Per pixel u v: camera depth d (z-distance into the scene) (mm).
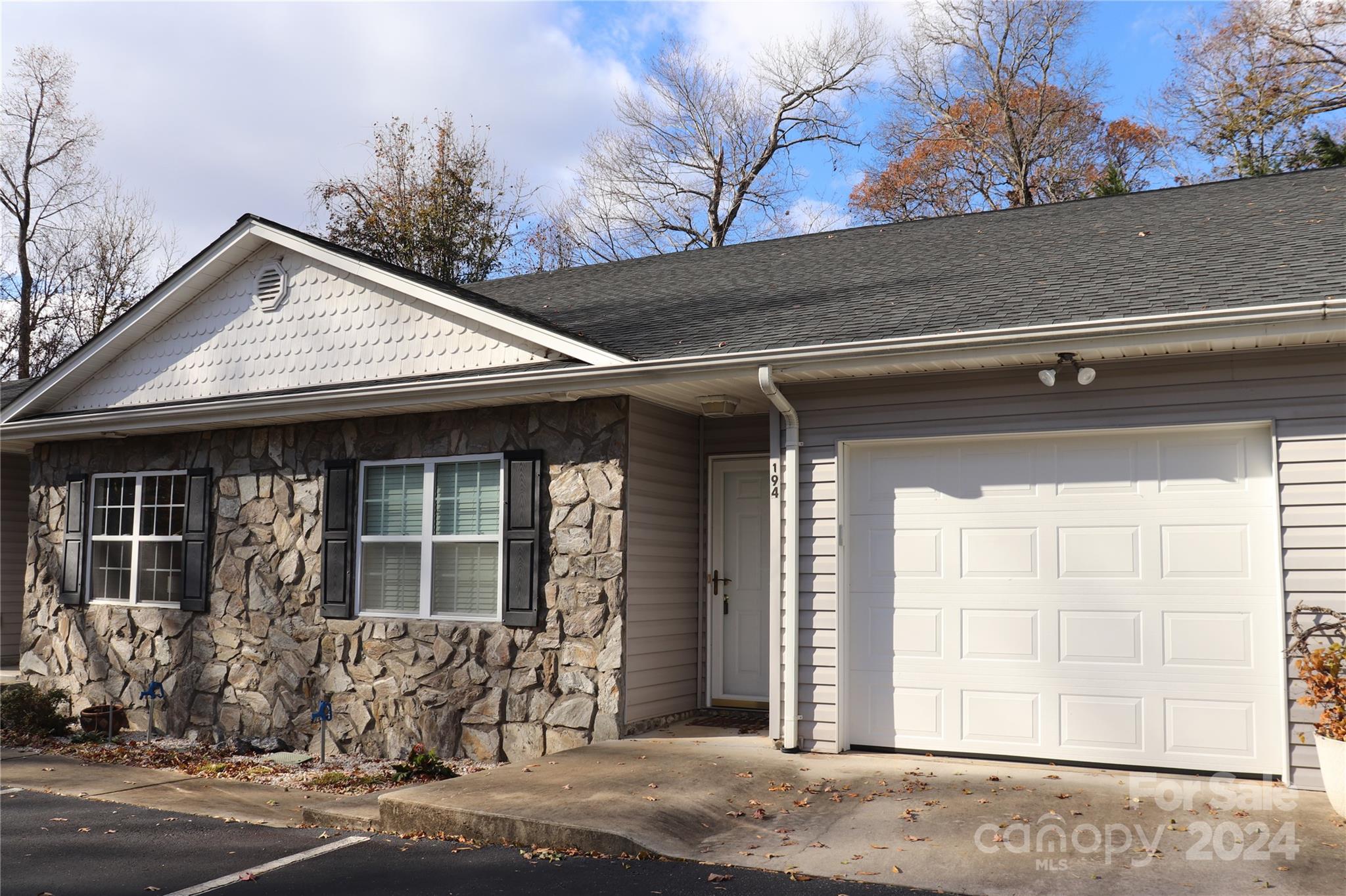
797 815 6008
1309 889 4598
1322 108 23875
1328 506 6258
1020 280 8016
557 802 6238
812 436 7824
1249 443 6648
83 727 10758
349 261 10125
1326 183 9617
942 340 6766
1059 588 7105
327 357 10453
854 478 7805
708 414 8680
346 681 9594
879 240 11336
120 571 11453
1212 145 25734
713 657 9602
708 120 30328
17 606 13945
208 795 7902
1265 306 5887
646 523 8750
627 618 8375
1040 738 7078
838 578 7652
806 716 7680
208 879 5484
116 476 11602
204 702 10477
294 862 5770
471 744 8844
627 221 30875
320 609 9828
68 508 11883
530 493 8742
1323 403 6320
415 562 9445
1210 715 6613
